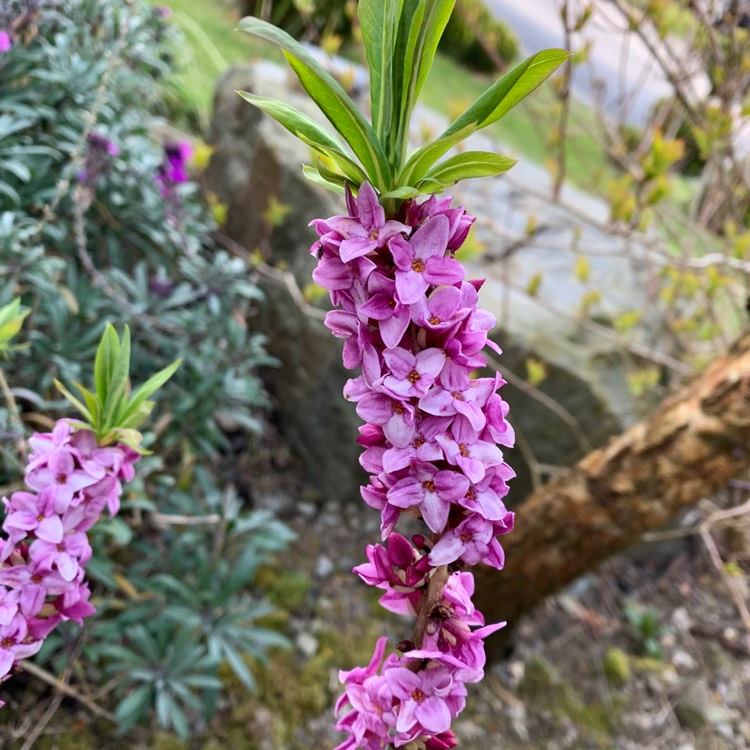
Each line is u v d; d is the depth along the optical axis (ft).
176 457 10.21
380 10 2.69
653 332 11.22
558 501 7.65
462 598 3.41
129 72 10.81
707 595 11.50
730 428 6.28
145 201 9.89
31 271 7.31
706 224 12.44
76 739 7.25
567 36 8.86
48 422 6.96
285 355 11.89
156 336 8.83
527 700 9.27
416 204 2.85
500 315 10.03
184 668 7.27
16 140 8.27
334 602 9.81
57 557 3.66
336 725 3.43
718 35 9.99
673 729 9.34
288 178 12.08
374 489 3.17
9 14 7.97
